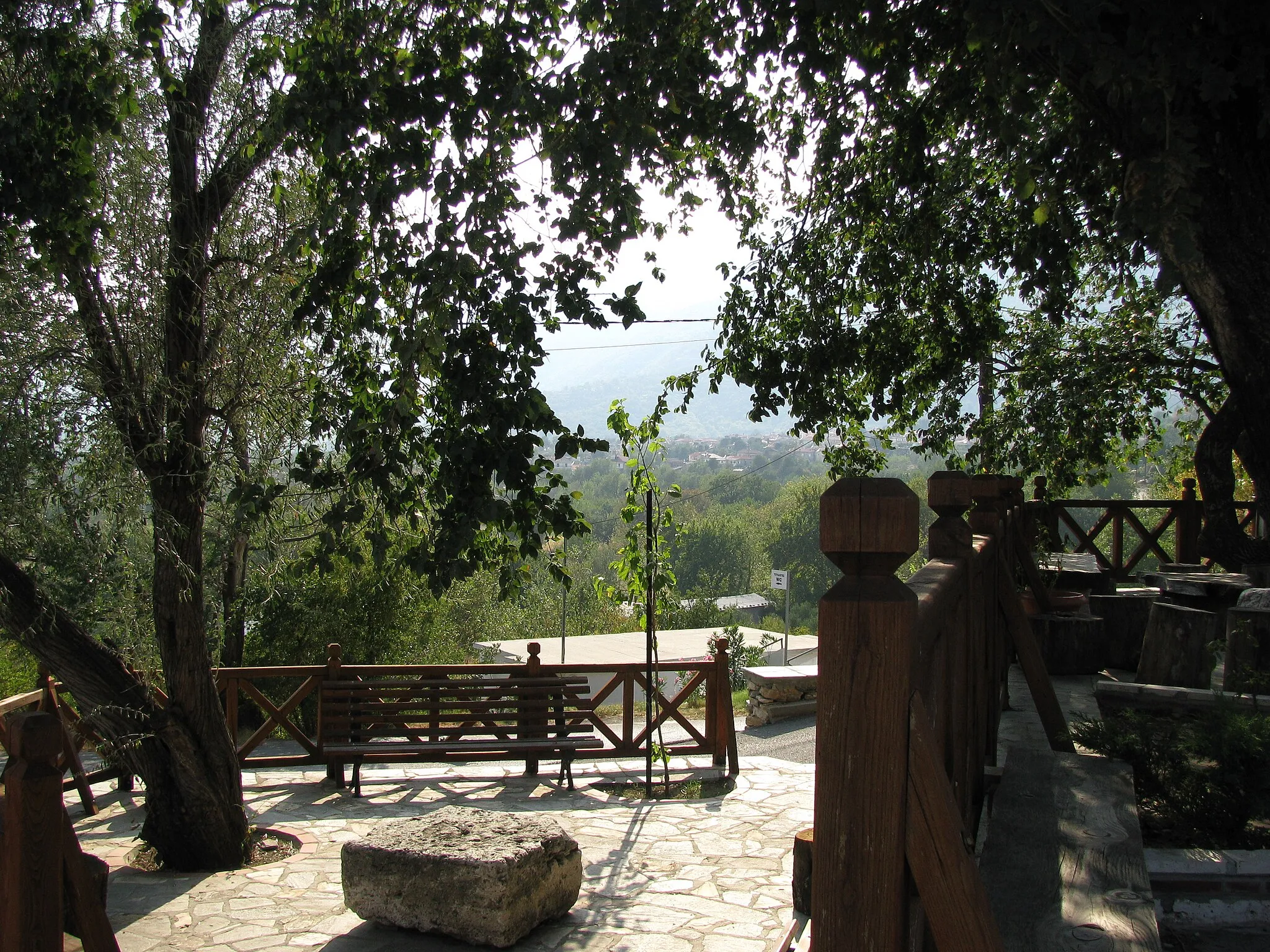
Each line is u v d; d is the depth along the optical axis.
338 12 4.18
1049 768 3.89
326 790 7.92
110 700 5.88
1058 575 7.54
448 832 5.14
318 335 5.21
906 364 7.75
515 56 4.10
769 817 7.05
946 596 2.28
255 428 6.05
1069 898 2.59
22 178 4.25
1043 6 3.43
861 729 1.55
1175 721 4.89
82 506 5.61
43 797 2.45
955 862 1.50
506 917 4.69
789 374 7.57
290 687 13.33
